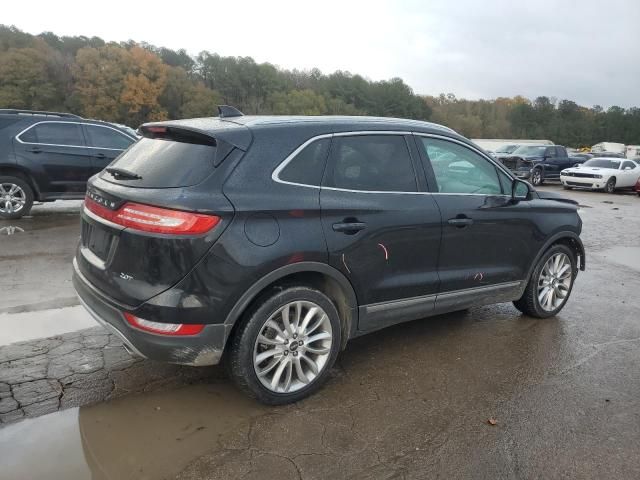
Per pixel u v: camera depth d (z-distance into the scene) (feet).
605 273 23.34
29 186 29.27
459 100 408.67
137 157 10.95
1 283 17.94
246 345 10.09
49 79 230.89
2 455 8.90
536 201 15.60
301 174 10.67
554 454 9.53
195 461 8.99
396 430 10.12
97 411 10.36
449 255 13.20
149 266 9.43
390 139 12.34
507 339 14.84
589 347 14.48
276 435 9.82
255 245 9.78
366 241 11.35
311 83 346.33
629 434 10.24
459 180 13.67
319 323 11.06
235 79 306.35
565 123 381.40
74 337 13.69
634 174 69.82
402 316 12.68
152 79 245.24
